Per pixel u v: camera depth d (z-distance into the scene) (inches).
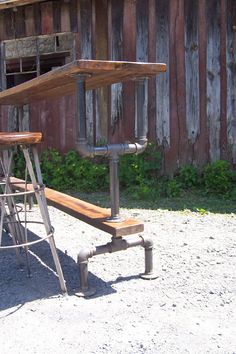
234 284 113.0
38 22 281.7
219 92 255.0
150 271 119.3
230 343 84.5
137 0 259.4
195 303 102.3
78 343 85.3
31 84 114.7
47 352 82.3
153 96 262.1
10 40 290.7
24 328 91.8
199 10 252.7
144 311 98.6
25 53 287.7
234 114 254.5
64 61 279.1
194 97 257.4
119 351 82.0
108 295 107.9
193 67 255.9
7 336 88.7
